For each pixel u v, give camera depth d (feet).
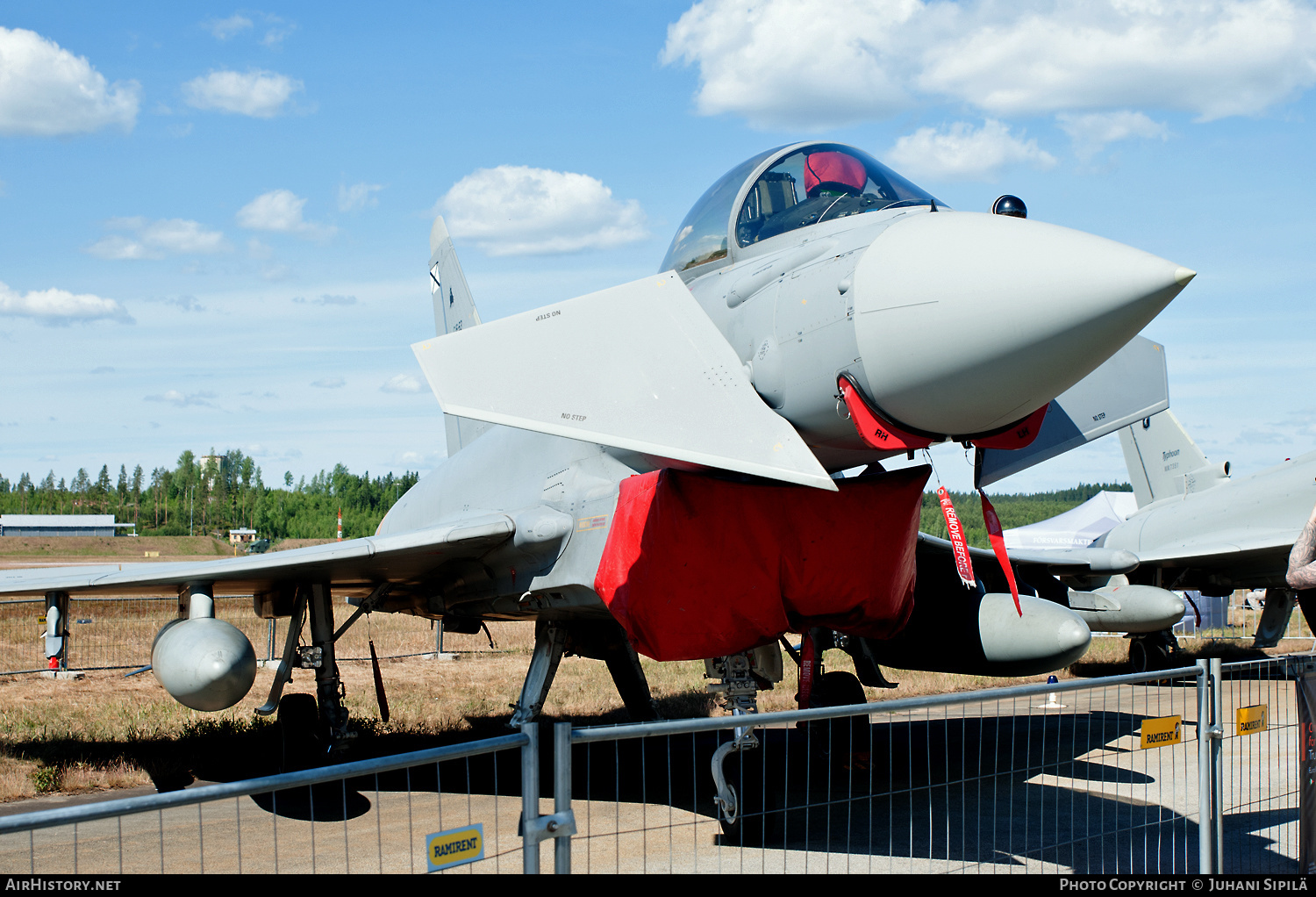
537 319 17.43
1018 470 21.77
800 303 17.35
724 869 17.47
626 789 25.77
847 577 19.94
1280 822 20.84
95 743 31.55
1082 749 30.81
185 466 546.26
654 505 19.10
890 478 20.21
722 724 11.12
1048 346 14.26
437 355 17.25
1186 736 31.65
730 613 19.43
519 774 28.45
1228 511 56.44
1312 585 13.28
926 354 15.16
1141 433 67.62
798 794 24.57
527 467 26.73
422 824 22.08
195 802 8.42
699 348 16.47
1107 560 37.96
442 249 45.34
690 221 22.85
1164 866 17.61
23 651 58.34
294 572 27.07
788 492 19.56
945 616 26.12
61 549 364.79
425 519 33.83
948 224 15.90
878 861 17.90
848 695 27.12
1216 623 88.89
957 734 34.83
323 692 29.09
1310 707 14.48
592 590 22.16
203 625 23.59
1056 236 14.62
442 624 34.17
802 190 20.53
